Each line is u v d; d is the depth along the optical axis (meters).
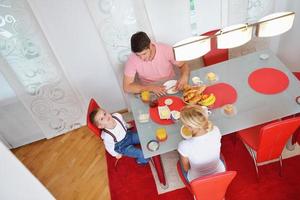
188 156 2.03
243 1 3.01
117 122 2.78
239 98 2.47
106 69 3.34
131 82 2.89
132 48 2.54
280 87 2.47
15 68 2.93
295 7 3.07
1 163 1.45
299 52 3.30
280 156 2.63
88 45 3.07
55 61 3.01
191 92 2.52
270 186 2.68
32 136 3.62
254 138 2.51
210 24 3.26
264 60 2.76
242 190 2.70
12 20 2.62
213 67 2.83
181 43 1.91
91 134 3.60
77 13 2.80
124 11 2.84
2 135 3.48
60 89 3.26
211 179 1.75
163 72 2.94
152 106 2.58
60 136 3.68
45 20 2.78
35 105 3.26
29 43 2.80
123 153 2.82
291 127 2.04
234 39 1.94
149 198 2.82
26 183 1.62
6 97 3.19
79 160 3.35
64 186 3.13
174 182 2.89
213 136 1.95
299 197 2.56
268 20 1.89
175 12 3.04
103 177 3.12
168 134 2.33
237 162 2.91
